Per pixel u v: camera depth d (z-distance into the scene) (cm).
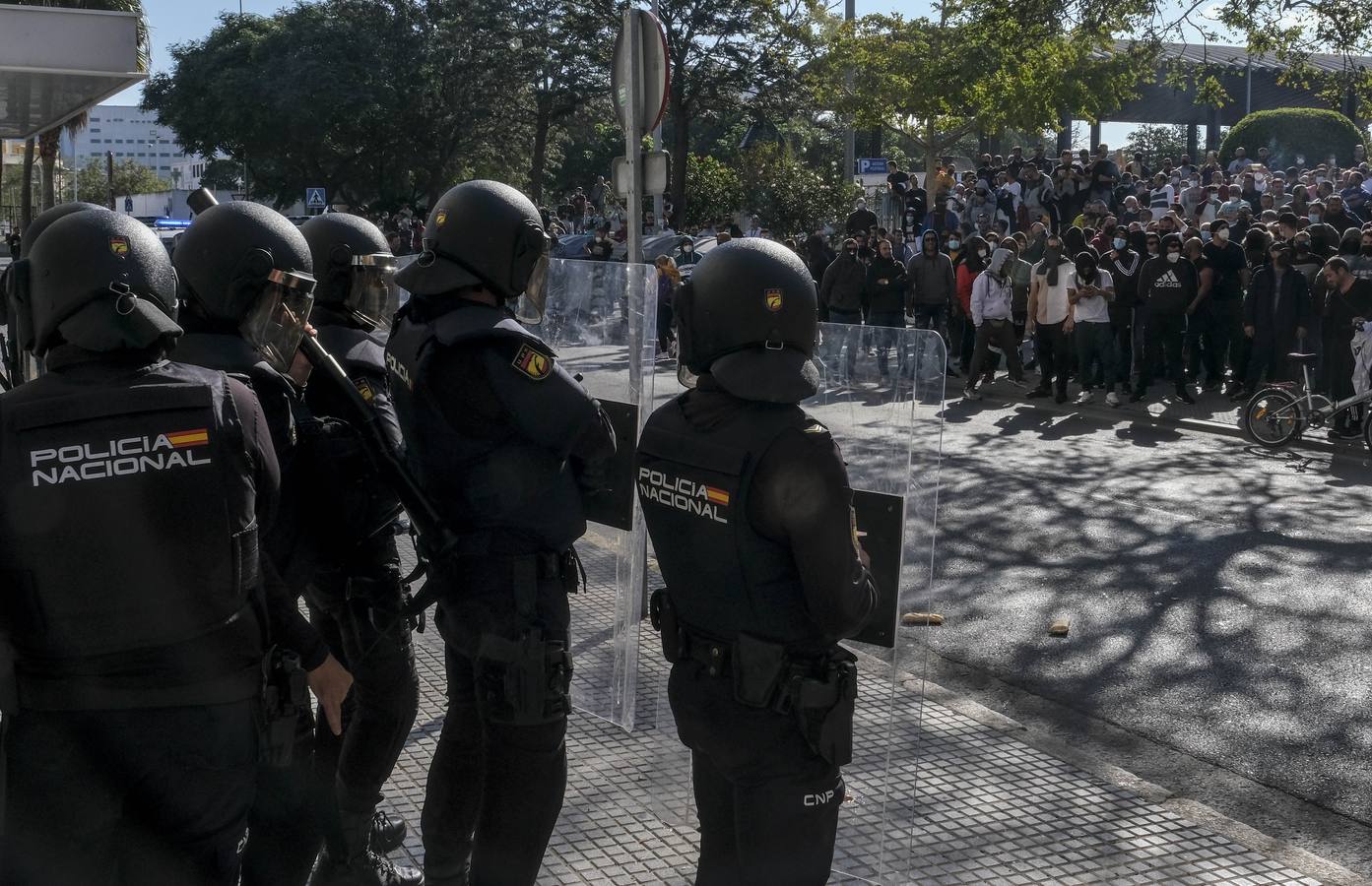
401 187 5116
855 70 2714
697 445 239
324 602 319
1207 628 609
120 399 206
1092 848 363
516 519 278
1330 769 450
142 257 215
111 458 204
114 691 206
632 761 412
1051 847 363
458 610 281
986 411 1334
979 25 1856
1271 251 1270
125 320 207
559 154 5706
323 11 4975
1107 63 2331
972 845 363
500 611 276
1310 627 608
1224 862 356
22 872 211
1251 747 470
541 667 273
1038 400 1399
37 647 205
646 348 378
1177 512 858
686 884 334
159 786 211
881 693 337
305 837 292
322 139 4834
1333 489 935
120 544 204
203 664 212
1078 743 473
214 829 217
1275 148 2923
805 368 235
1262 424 1126
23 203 2225
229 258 268
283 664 228
